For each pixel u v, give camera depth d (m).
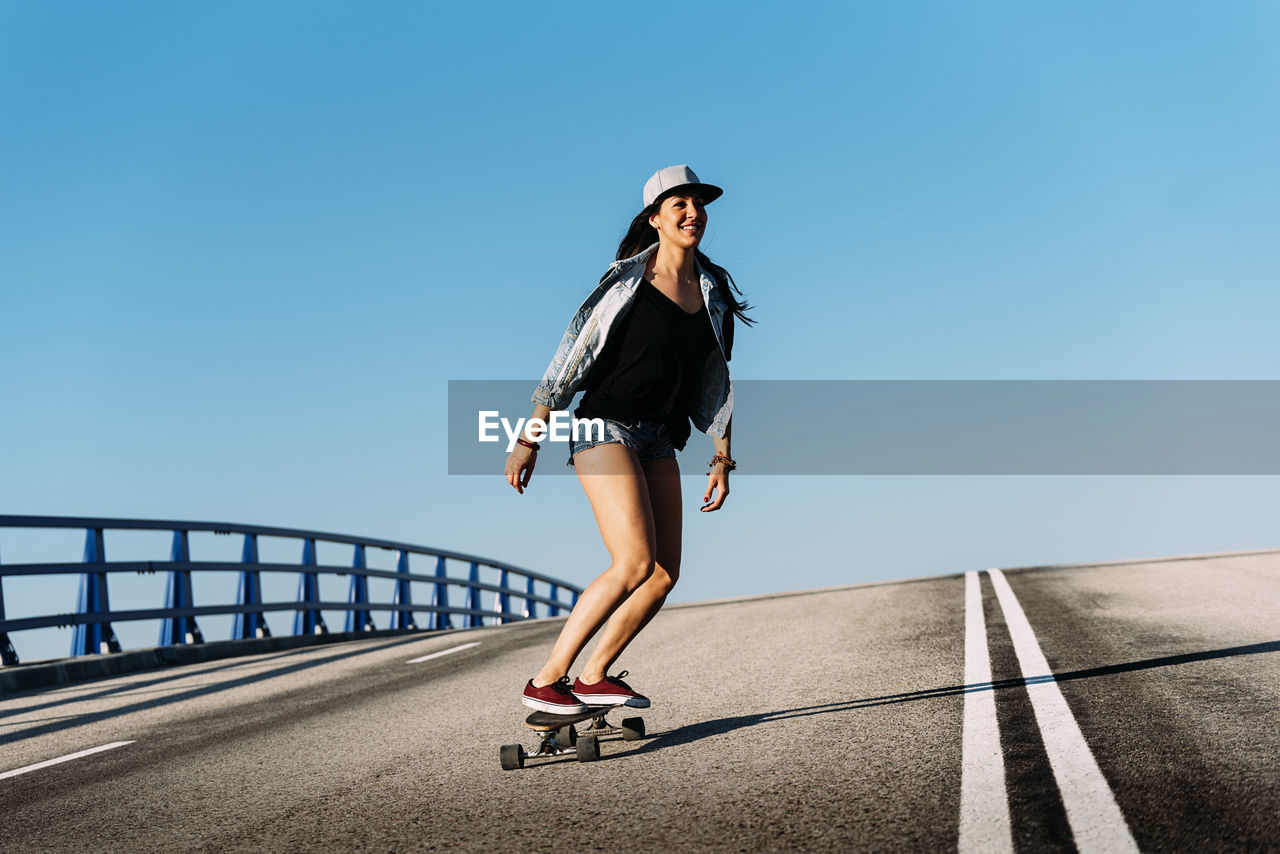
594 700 4.07
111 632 10.53
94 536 10.23
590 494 3.87
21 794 4.50
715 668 6.34
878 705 4.63
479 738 4.88
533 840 3.02
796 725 4.34
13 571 9.25
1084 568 11.63
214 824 3.59
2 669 9.15
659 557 4.04
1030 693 4.59
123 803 4.09
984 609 8.08
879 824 2.87
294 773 4.40
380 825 3.35
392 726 5.48
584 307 3.80
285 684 8.20
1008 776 3.23
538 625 12.51
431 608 16.92
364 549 15.01
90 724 6.74
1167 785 3.01
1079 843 2.58
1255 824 2.62
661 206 3.87
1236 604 7.43
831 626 7.91
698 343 3.94
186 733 5.93
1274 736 3.49
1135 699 4.27
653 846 2.86
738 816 3.07
